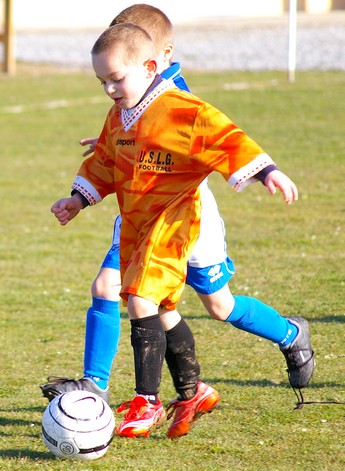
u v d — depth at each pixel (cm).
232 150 1108
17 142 4494
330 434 1188
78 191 1269
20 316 1911
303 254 2348
